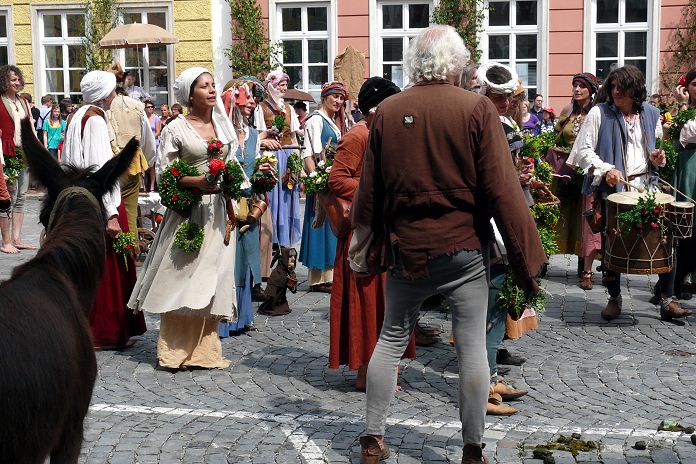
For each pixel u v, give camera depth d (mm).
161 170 6207
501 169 4059
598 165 7391
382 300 5648
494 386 5523
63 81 21078
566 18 19094
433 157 4105
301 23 19969
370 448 4527
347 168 5539
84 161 6680
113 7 20219
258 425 5238
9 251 11250
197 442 4977
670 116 8891
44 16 20938
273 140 8164
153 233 10617
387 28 19797
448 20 19125
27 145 3836
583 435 5043
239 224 7207
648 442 4934
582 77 9141
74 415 3250
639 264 7039
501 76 5465
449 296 4270
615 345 6949
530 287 4172
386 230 4312
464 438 4395
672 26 18766
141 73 20469
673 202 7004
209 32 20016
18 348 2844
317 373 6309
